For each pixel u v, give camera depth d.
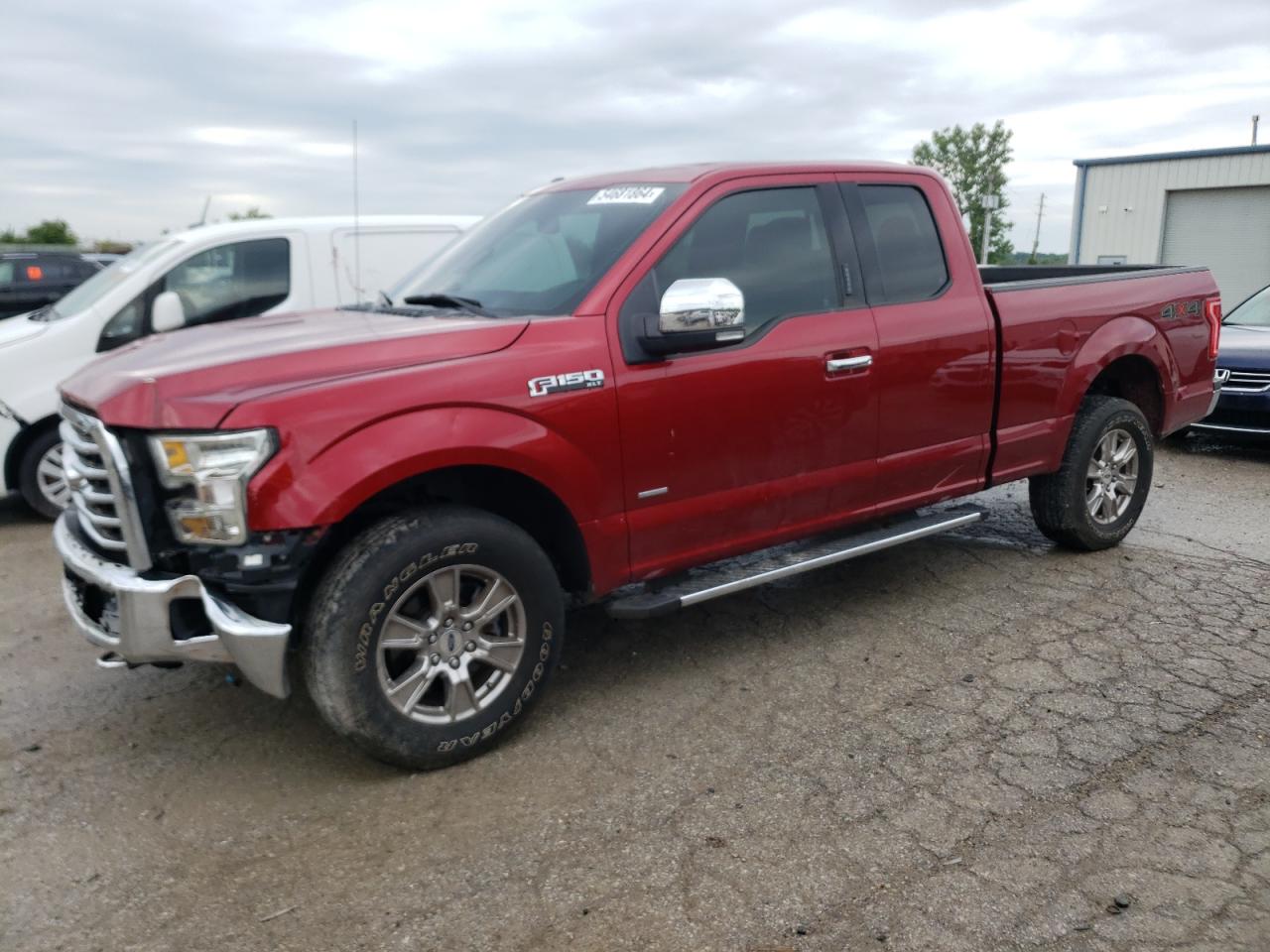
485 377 3.35
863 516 4.52
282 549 3.01
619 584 3.80
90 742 3.71
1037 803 3.19
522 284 4.00
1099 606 4.88
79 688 4.18
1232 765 3.41
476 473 3.53
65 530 3.52
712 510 3.96
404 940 2.61
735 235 4.09
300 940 2.62
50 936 2.65
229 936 2.64
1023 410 5.00
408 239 8.03
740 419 3.96
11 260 15.63
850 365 4.25
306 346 3.30
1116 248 27.56
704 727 3.73
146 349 3.68
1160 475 7.85
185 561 3.10
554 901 2.75
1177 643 4.43
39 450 6.79
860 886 2.79
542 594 3.53
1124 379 5.82
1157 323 5.62
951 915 2.67
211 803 3.28
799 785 3.31
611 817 3.15
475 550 3.34
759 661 4.30
